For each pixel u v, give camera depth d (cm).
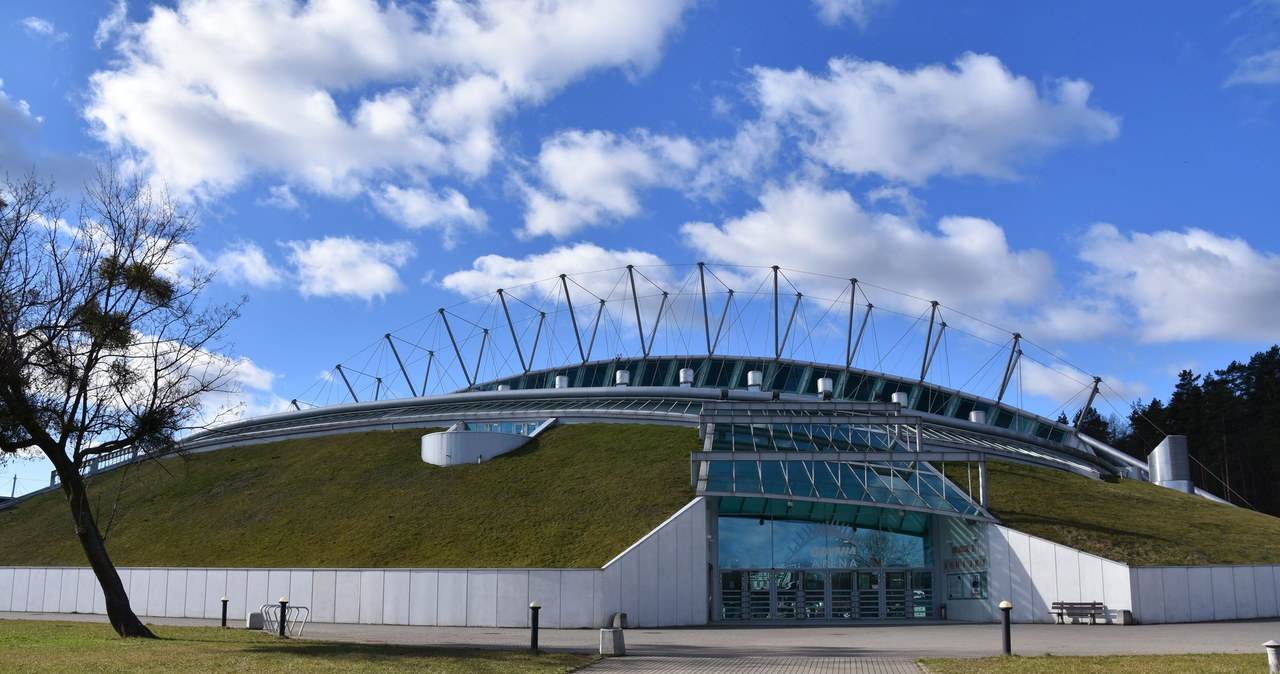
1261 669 2280
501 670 2484
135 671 2270
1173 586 4694
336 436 8644
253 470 7756
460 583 4816
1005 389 10794
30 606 5922
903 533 5766
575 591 4688
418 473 6981
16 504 7981
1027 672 2330
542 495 6109
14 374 3062
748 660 2858
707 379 10881
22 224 3164
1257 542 5284
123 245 3331
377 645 3169
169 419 3381
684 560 5025
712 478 5650
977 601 5266
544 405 8956
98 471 8519
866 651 3153
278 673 2284
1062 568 4919
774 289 10906
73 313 3192
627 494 5831
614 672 2538
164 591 5503
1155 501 6194
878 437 6938
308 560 5591
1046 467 7288
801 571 5641
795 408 6950
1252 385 12569
